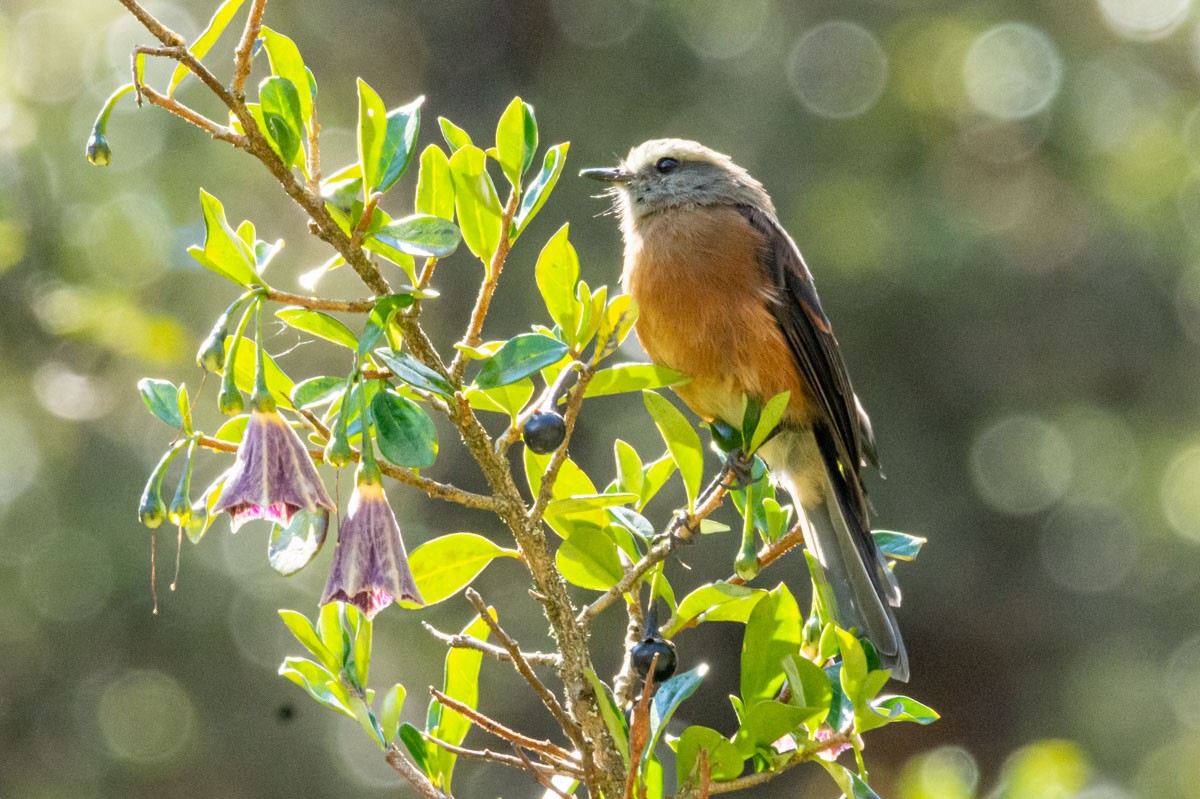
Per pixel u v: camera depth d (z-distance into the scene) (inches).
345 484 451.8
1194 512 679.7
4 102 499.2
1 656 521.7
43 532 514.6
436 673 549.6
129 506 517.7
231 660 534.9
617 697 177.2
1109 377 695.7
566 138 638.5
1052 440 680.4
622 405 590.9
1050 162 689.6
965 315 665.6
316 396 173.3
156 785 534.9
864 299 645.3
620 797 165.5
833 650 185.9
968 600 679.7
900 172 660.1
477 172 174.1
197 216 513.0
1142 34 706.2
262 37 168.1
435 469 605.0
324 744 549.6
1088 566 688.4
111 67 530.0
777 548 202.8
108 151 157.6
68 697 529.0
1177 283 700.0
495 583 589.0
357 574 147.6
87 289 454.3
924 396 675.4
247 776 538.3
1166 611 676.1
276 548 166.6
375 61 673.0
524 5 690.8
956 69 661.9
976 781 221.3
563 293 173.9
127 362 503.5
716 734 165.9
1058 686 673.6
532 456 195.8
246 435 152.9
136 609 523.5
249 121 159.8
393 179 163.9
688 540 188.2
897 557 247.1
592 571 188.9
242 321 156.6
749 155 635.5
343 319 503.5
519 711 588.1
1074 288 699.4
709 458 420.2
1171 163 692.1
